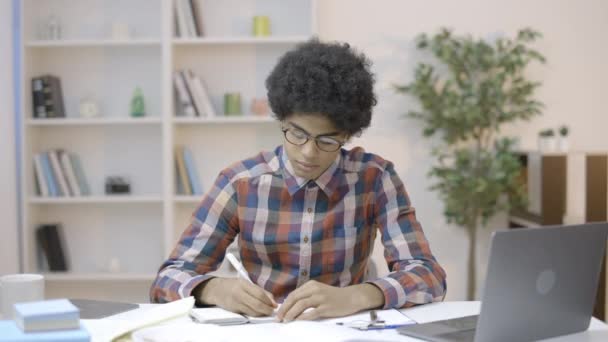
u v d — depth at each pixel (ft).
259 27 12.24
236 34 12.64
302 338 4.19
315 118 5.05
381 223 5.85
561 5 12.76
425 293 5.24
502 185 11.99
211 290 5.11
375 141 12.93
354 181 5.76
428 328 4.45
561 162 10.98
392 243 5.71
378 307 5.05
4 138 12.33
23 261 12.26
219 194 5.78
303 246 5.65
